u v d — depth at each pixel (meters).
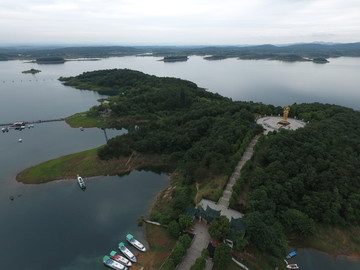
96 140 196.00
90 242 97.62
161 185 135.38
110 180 140.75
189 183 122.56
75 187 133.62
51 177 140.38
